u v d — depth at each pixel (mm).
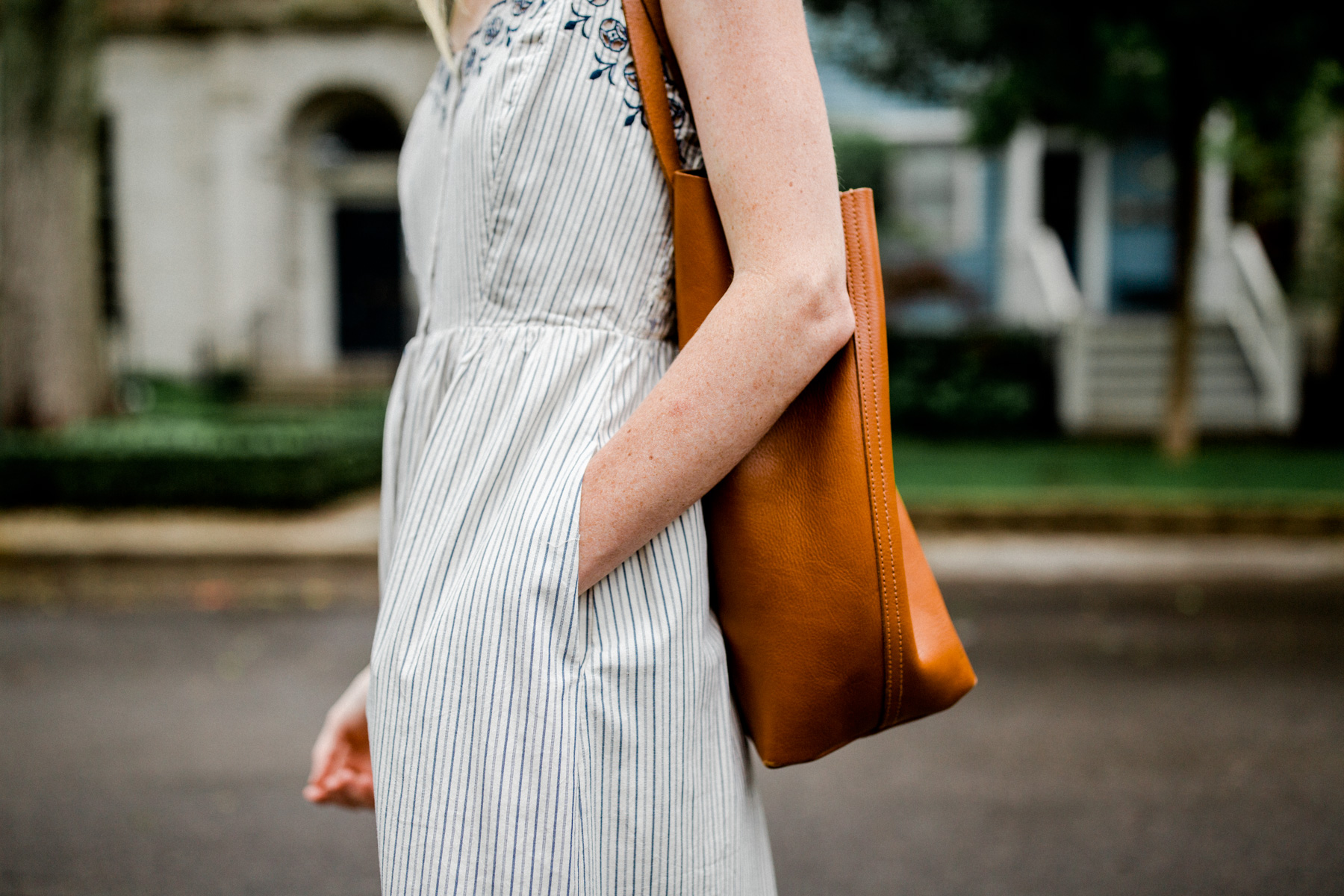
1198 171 9766
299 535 7398
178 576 6727
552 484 765
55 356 9539
